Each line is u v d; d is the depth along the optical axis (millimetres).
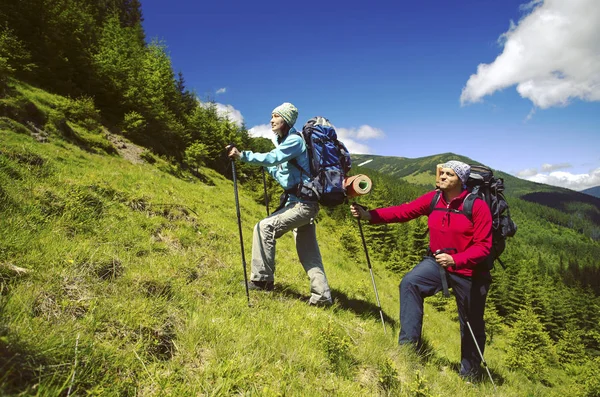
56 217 3820
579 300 77750
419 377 2797
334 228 25734
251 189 32938
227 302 3355
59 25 29922
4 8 27328
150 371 2039
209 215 9062
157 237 4773
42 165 5602
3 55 23688
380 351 3273
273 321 3199
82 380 1726
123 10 69312
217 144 46906
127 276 3037
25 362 1584
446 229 3760
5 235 2805
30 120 16078
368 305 5457
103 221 4359
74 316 2225
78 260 2969
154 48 45031
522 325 29562
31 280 2398
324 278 4363
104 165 13359
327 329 3047
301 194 3982
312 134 4086
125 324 2330
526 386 4977
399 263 38094
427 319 10922
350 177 4152
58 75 29125
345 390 2463
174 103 45344
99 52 33844
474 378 3760
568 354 35562
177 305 2920
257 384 2221
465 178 3717
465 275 3725
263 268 4059
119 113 32875
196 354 2375
